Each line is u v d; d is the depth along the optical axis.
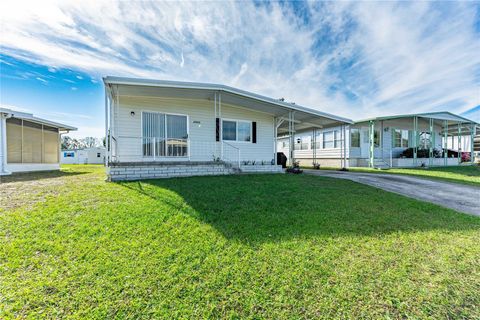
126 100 8.04
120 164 6.46
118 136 7.59
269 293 1.98
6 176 7.91
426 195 6.01
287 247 2.74
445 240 3.08
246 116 10.38
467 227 3.58
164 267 2.28
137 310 1.77
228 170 8.38
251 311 1.79
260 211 3.96
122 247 2.62
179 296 1.92
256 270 2.28
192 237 2.91
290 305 1.86
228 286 2.05
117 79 6.43
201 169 7.70
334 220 3.67
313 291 2.01
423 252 2.73
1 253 2.41
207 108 9.38
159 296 1.91
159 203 4.08
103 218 3.34
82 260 2.36
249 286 2.05
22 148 10.20
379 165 14.48
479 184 7.86
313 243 2.86
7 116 9.03
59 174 8.77
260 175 8.19
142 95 8.12
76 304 1.81
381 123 15.60
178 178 6.82
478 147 23.22
